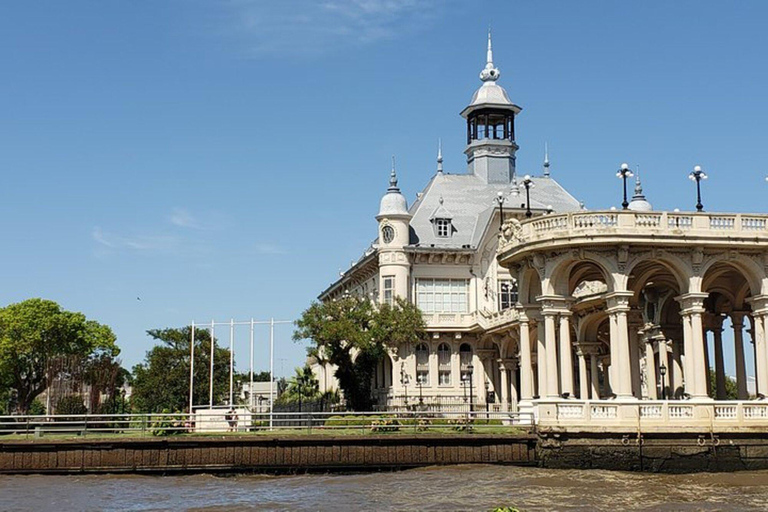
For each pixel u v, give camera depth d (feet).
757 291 186.09
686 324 183.93
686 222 182.60
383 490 147.13
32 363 346.95
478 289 292.40
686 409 171.73
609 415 171.94
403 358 281.33
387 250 288.71
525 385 202.39
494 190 317.83
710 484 151.53
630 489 145.59
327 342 271.49
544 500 134.92
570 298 188.14
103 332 360.07
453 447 176.86
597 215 181.78
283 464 173.58
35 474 172.24
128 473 172.55
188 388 346.54
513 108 326.03
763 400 176.96
